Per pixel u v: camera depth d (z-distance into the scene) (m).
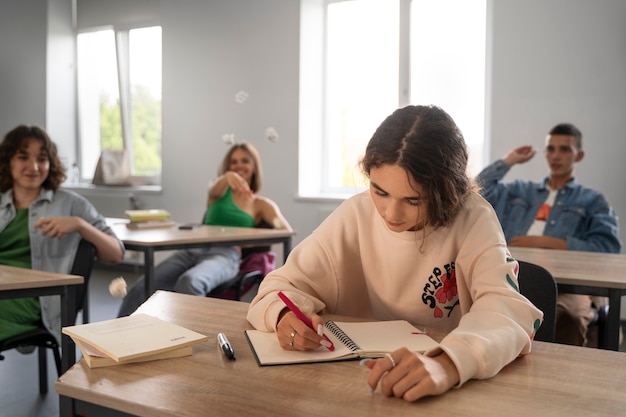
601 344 2.30
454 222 1.23
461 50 4.59
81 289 2.35
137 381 0.91
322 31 5.14
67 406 0.91
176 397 0.85
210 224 3.82
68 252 2.52
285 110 5.02
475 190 1.29
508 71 4.14
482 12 4.49
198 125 5.46
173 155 5.62
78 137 6.54
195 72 5.45
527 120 4.09
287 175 5.02
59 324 2.26
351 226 1.36
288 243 3.39
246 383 0.91
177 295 1.50
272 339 1.12
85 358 1.00
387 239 1.30
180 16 5.50
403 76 4.73
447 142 1.09
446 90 4.66
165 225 3.56
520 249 2.64
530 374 0.95
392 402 0.83
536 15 4.03
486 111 4.47
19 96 6.39
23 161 2.51
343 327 1.19
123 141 6.28
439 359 0.90
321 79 5.16
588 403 0.83
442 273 1.26
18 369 2.96
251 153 3.85
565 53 3.95
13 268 2.05
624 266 2.16
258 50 5.12
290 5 4.95
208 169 5.42
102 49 6.33
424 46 4.73
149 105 6.14
